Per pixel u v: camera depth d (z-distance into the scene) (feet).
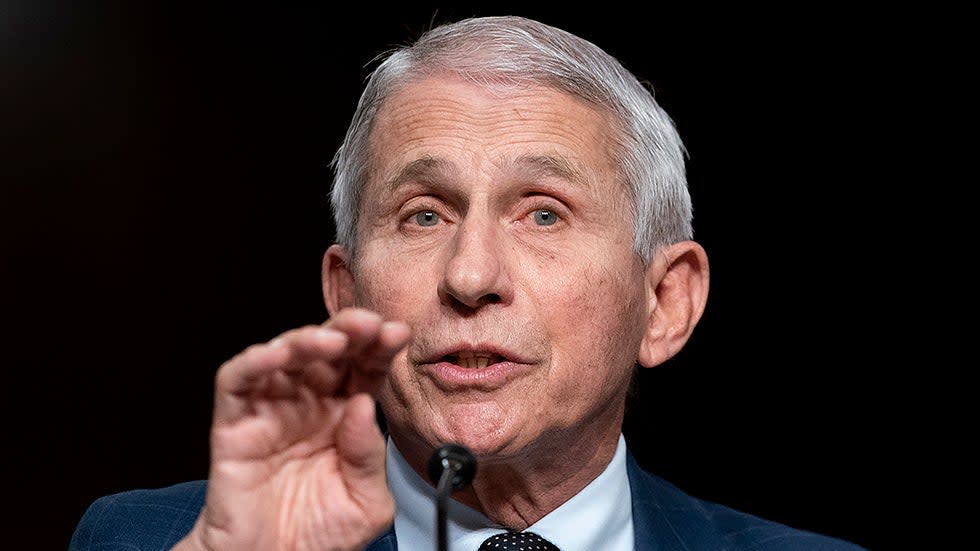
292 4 47.24
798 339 46.52
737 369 46.78
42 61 45.83
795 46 46.21
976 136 45.29
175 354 47.21
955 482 45.21
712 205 46.85
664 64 46.42
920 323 45.78
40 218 46.19
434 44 20.24
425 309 18.39
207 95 47.14
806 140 46.44
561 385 18.45
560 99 19.40
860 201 46.16
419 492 20.25
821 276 46.44
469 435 18.01
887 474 45.73
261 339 47.70
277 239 47.67
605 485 20.61
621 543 21.01
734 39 46.14
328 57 47.52
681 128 46.70
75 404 46.47
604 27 46.06
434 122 19.15
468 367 18.38
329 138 47.67
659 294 21.45
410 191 19.07
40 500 46.06
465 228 18.48
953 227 45.52
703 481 46.60
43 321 46.16
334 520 14.93
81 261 46.42
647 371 47.26
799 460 46.29
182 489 21.83
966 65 45.24
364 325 13.83
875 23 45.57
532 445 18.56
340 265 21.50
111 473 46.57
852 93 46.03
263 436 14.66
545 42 19.88
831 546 22.08
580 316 18.62
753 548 21.77
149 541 20.67
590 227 19.11
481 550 19.54
